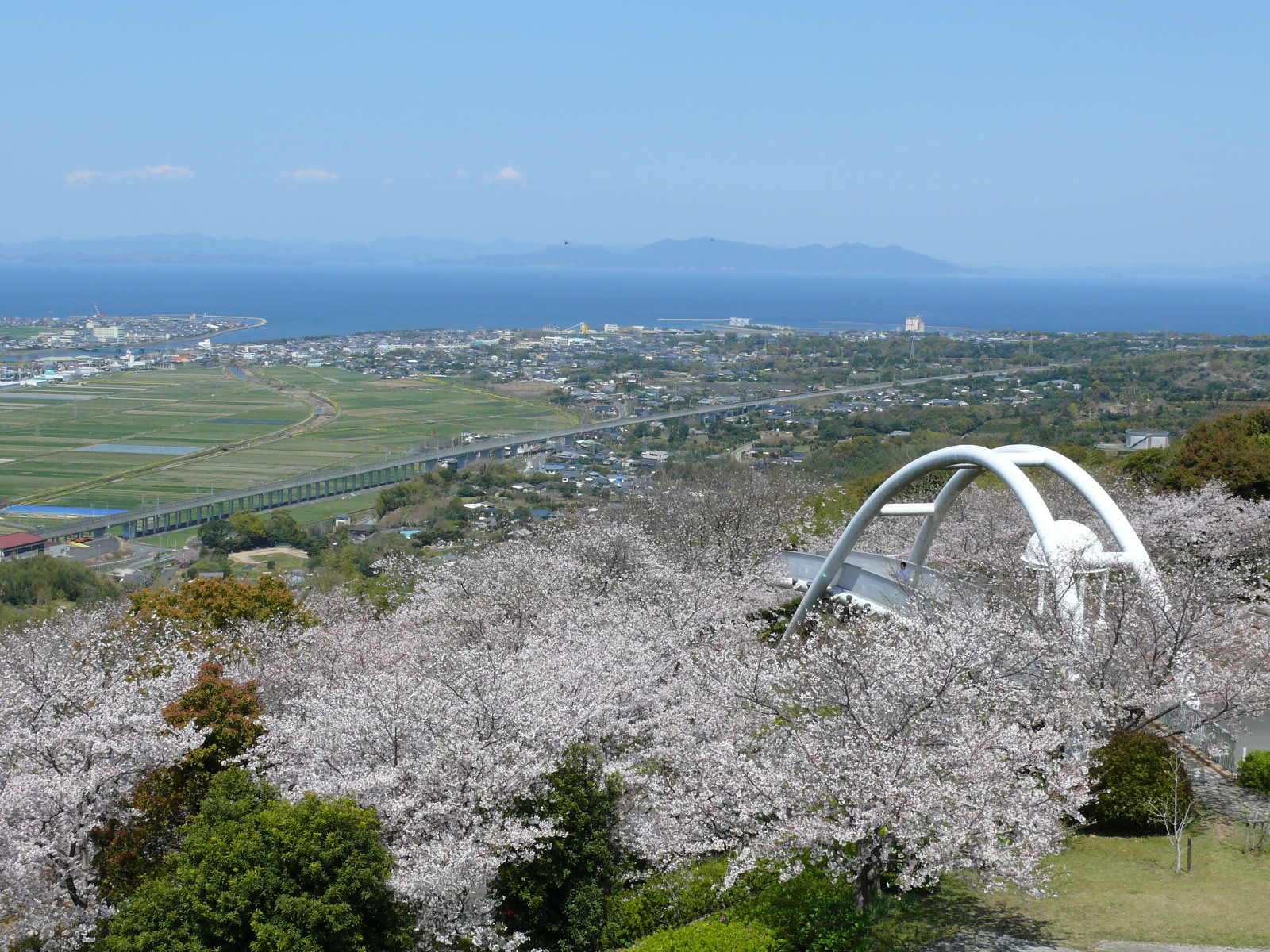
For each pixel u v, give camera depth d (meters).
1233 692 18.52
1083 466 50.62
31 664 21.25
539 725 17.53
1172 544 30.20
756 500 43.47
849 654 18.09
